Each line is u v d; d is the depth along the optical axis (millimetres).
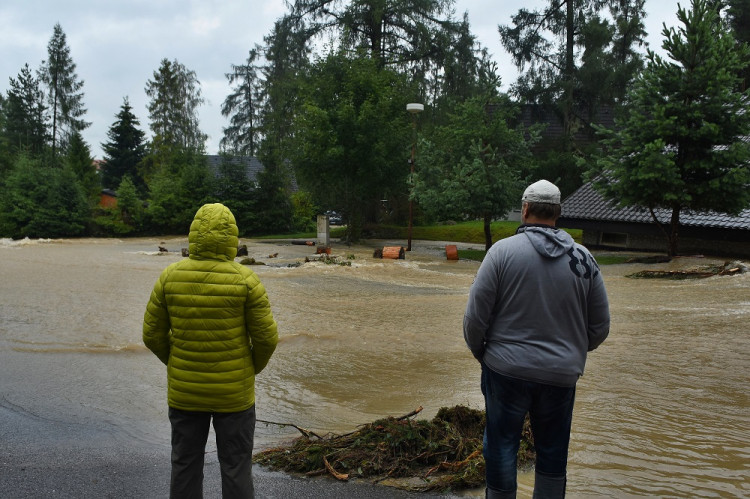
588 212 24641
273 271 17672
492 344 2920
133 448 4559
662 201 18672
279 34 36531
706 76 17562
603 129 19344
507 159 23891
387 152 27891
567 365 2795
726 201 17828
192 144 51594
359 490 3793
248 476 3248
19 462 4227
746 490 3766
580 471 4043
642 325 9219
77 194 36906
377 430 4516
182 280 3133
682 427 4902
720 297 11789
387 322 10242
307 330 9484
